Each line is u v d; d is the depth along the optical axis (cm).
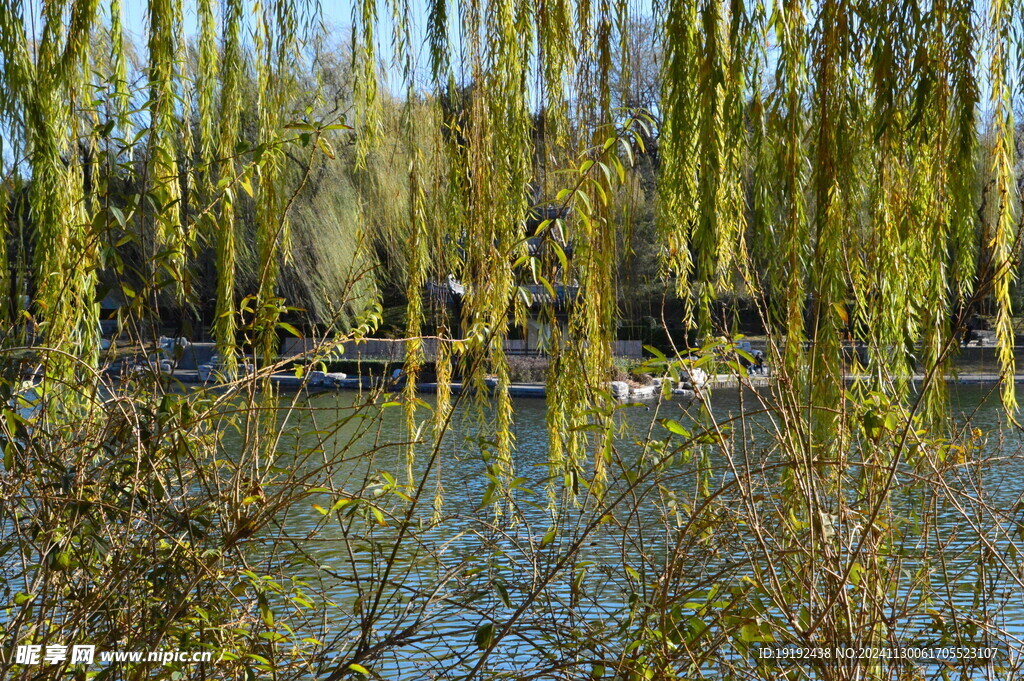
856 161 204
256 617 199
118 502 178
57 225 203
